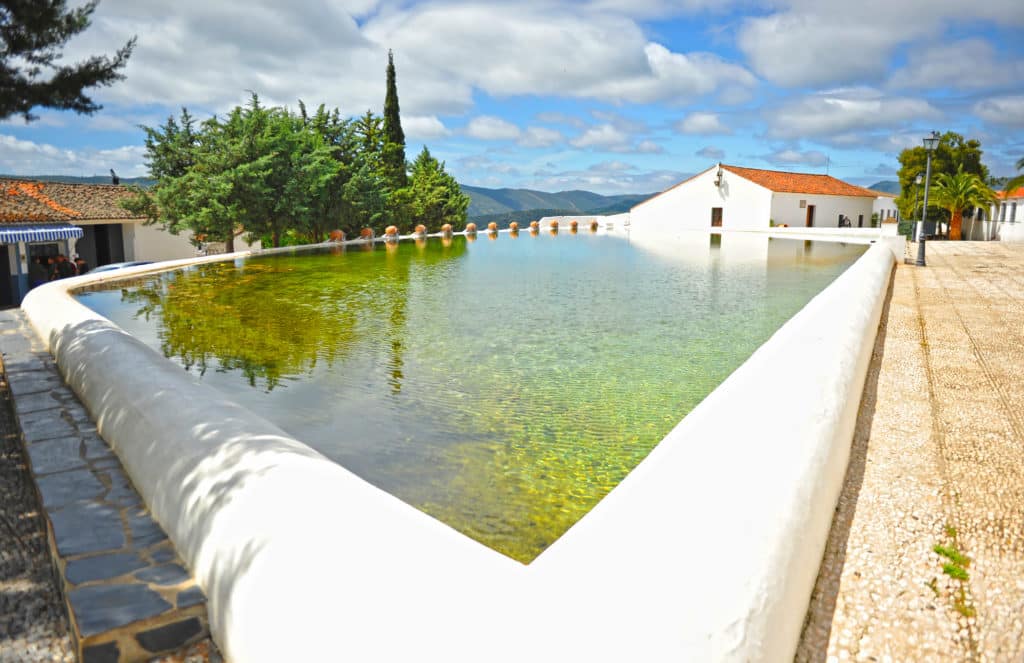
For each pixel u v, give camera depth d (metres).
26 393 4.51
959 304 9.07
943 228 40.16
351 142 29.11
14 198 21.77
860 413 4.18
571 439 5.08
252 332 9.09
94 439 3.60
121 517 2.69
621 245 30.56
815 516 2.14
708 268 19.06
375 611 1.56
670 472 2.06
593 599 1.43
